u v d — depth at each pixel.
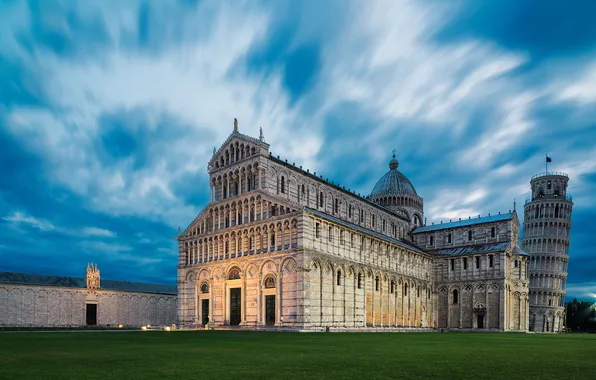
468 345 44.94
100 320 133.88
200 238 102.88
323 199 110.88
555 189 178.00
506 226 125.81
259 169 93.88
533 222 178.25
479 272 122.38
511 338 65.44
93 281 133.75
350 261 93.50
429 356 31.94
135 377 21.59
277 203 89.06
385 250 108.38
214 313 96.44
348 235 95.12
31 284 119.19
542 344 49.03
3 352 34.03
